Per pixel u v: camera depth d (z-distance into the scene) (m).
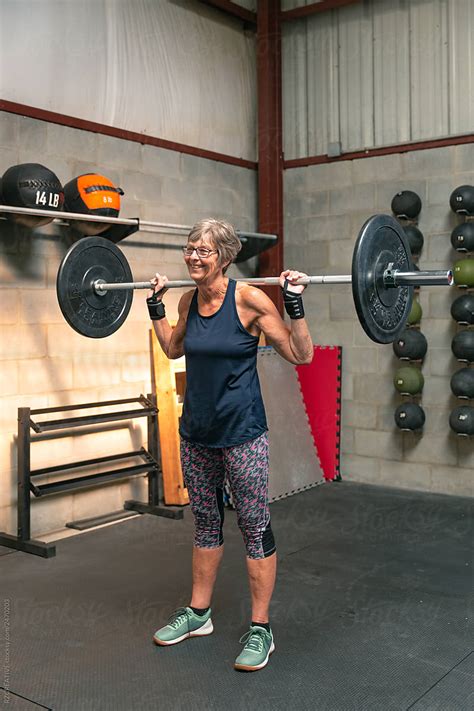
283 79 5.36
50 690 2.22
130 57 4.38
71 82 4.03
